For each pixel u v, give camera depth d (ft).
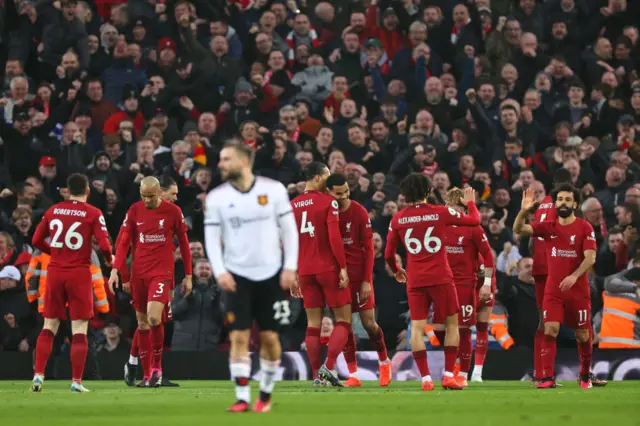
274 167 204.33
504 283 169.07
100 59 239.30
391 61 242.37
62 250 119.34
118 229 193.67
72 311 119.14
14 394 110.73
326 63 244.42
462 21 249.14
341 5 262.06
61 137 222.07
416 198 117.08
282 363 164.45
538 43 255.09
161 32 246.68
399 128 221.66
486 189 204.85
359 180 197.16
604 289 168.66
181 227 131.03
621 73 248.11
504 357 163.84
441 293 115.85
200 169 196.75
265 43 238.07
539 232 124.88
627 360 161.79
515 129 221.05
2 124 221.87
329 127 217.77
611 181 208.03
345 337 121.90
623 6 258.57
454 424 63.05
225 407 81.82
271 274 73.92
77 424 64.18
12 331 172.35
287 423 63.00
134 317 176.86
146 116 225.35
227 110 226.79
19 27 238.07
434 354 161.07
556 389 121.80
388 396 98.99
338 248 119.44
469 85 237.45
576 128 229.25
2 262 177.06
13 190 203.72
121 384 147.43
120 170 200.85
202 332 172.65
